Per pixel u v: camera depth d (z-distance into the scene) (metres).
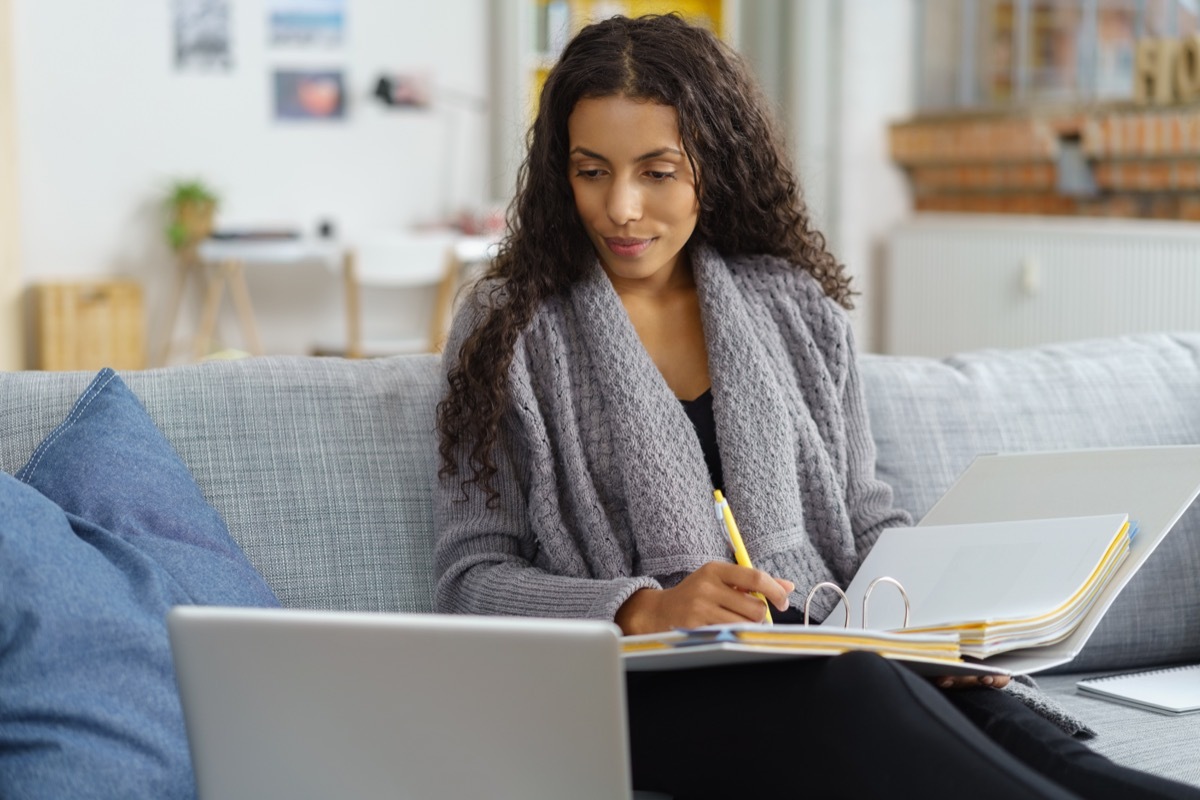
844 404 1.82
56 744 1.24
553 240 1.72
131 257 6.41
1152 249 4.62
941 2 5.70
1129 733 1.57
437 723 1.09
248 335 6.52
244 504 1.67
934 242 5.50
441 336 2.10
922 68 5.81
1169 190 4.80
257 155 6.56
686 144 1.66
